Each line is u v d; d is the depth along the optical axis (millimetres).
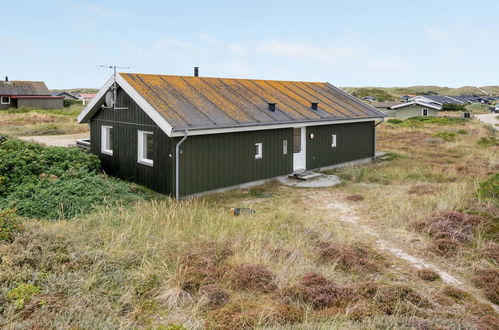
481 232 8141
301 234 7863
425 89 170000
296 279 6066
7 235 6410
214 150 11664
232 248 6895
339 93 19406
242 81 16094
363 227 8945
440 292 5879
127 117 12383
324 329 4520
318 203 11047
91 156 12594
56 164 11359
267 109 13945
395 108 50875
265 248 7012
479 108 77250
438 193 11023
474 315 5227
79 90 134250
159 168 11266
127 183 11672
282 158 13953
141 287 5496
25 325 4375
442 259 7062
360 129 17594
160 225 7996
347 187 12930
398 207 10062
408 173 14836
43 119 33594
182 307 5230
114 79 12172
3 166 10383
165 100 11641
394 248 7684
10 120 32656
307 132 14969
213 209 9891
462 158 18938
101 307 4934
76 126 29953
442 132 28922
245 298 5527
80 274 5645
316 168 15578
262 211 10078
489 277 6215
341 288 5699
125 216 8195
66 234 6961
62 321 4543
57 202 8773
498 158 18453
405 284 6156
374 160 18422
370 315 5094
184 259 6398
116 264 6027
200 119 11250
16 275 5363
